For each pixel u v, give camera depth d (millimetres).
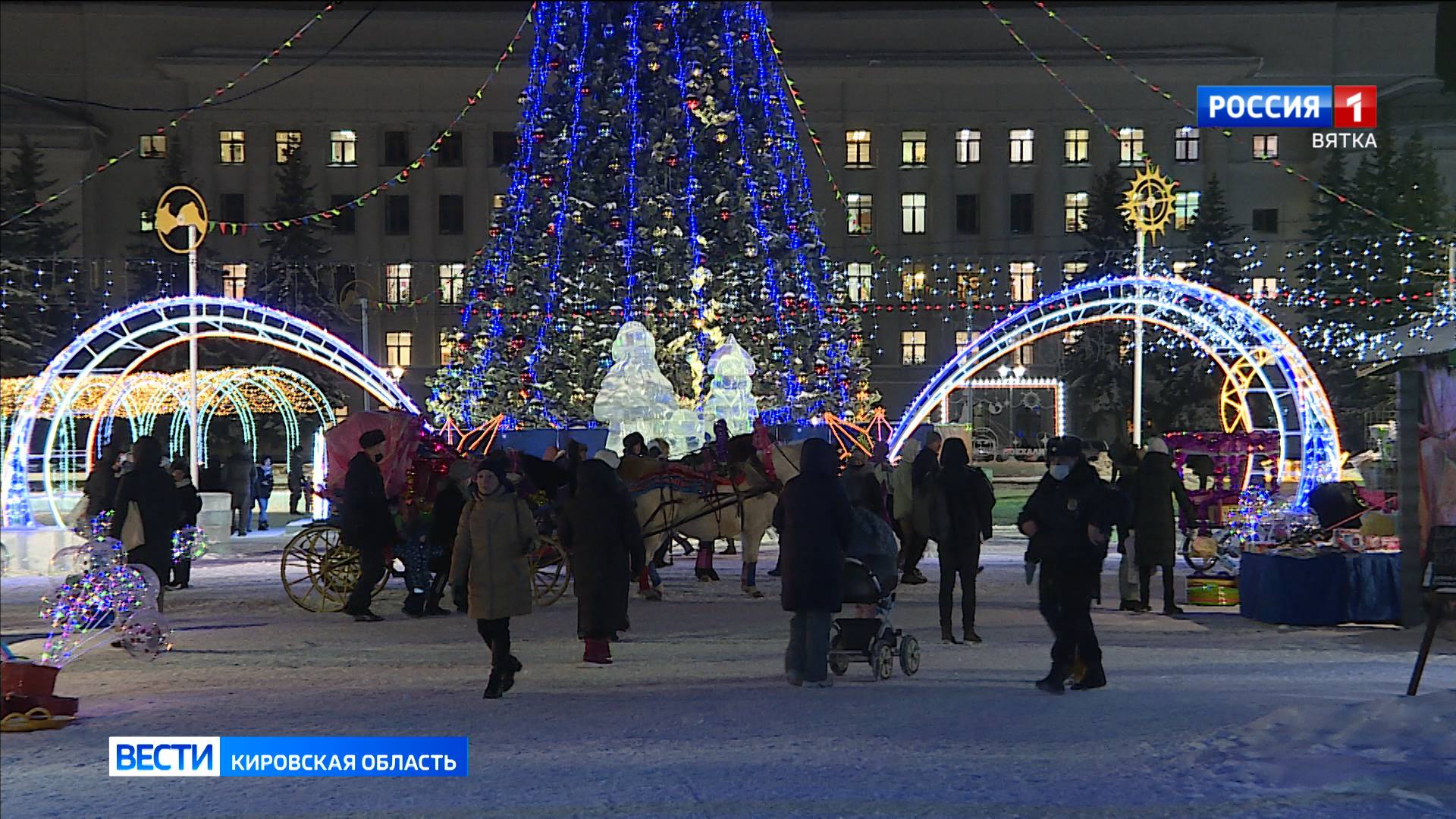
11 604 18453
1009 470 58281
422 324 76375
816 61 74938
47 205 73062
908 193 76938
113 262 74375
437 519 16547
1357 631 14711
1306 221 75938
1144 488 16328
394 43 76250
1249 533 19156
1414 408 14812
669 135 33188
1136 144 76625
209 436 45781
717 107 34000
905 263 67250
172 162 72688
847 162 76875
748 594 18547
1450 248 35719
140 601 12617
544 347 33688
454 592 16688
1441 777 7488
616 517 12508
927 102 76562
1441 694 9164
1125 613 16547
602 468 12570
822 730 9195
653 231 32875
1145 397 67875
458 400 35000
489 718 9758
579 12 34594
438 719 9742
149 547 14586
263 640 14469
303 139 76625
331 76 75500
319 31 75688
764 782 7676
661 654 13102
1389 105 74750
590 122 34062
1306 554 15383
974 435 62625
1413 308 58094
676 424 29797
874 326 72000
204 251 70375
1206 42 75875
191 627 15633
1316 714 8844
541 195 34312
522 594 10805
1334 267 59281
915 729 9195
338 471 17781
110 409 36156
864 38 76250
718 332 33312
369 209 76688
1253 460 29922
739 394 31281
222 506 27328
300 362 64500
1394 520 16438
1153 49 75062
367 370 31391
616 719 9672
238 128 76312
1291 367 29875
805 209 36219
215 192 76125
